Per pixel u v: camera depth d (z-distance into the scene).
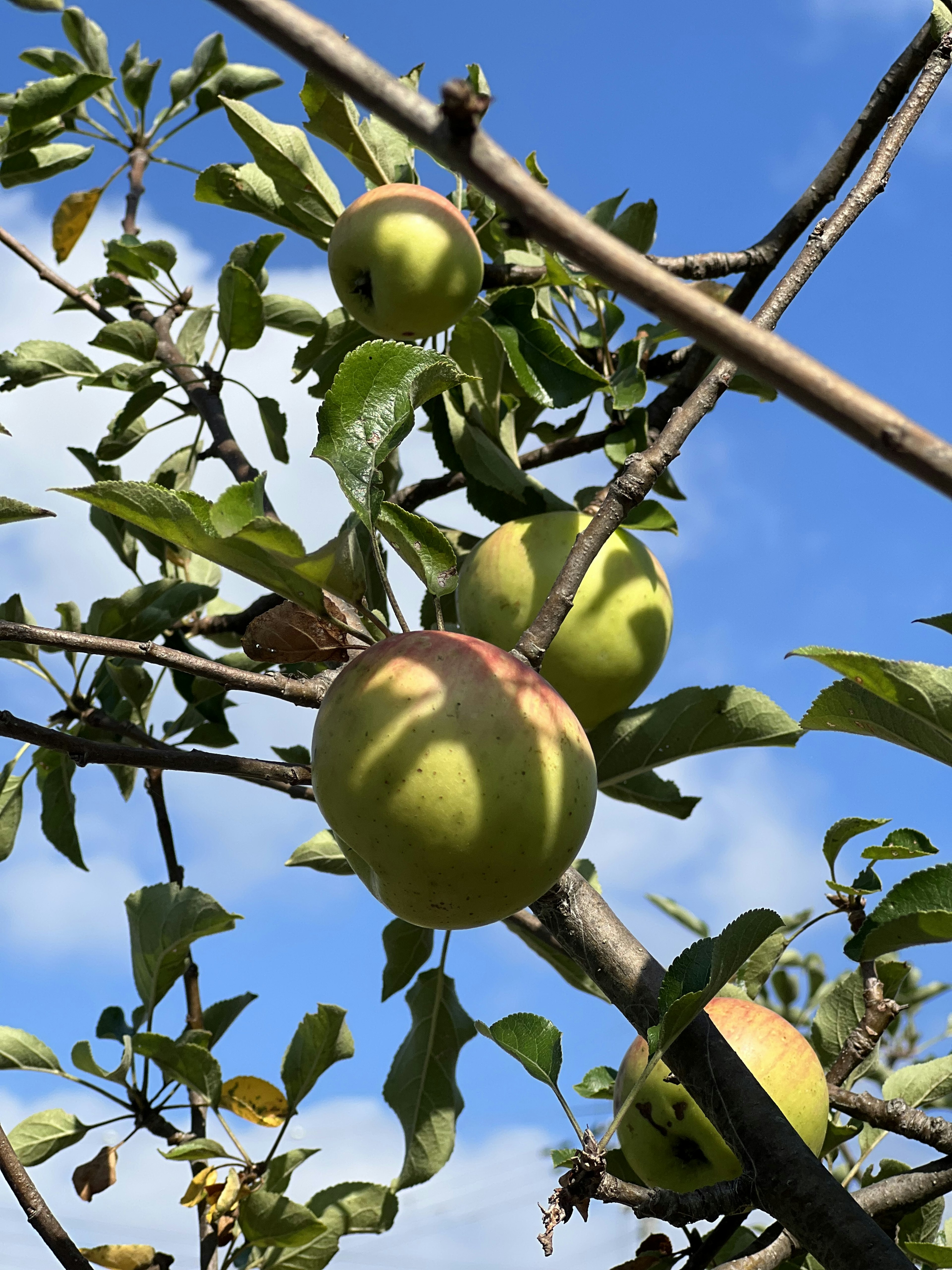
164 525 0.47
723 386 0.54
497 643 0.66
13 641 0.56
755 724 0.66
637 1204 0.47
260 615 0.52
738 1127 0.49
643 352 0.77
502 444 0.76
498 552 0.67
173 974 0.72
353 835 0.48
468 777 0.47
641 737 0.67
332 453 0.50
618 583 0.66
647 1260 0.57
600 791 0.71
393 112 0.22
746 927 0.50
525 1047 0.50
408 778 0.47
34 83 0.82
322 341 0.75
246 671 0.55
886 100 0.67
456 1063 0.73
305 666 0.65
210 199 0.75
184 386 0.79
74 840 0.79
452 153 0.22
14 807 0.77
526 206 0.23
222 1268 0.69
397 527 0.51
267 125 0.71
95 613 0.73
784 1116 0.49
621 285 0.23
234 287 0.76
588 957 0.53
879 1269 0.46
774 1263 0.56
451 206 0.67
